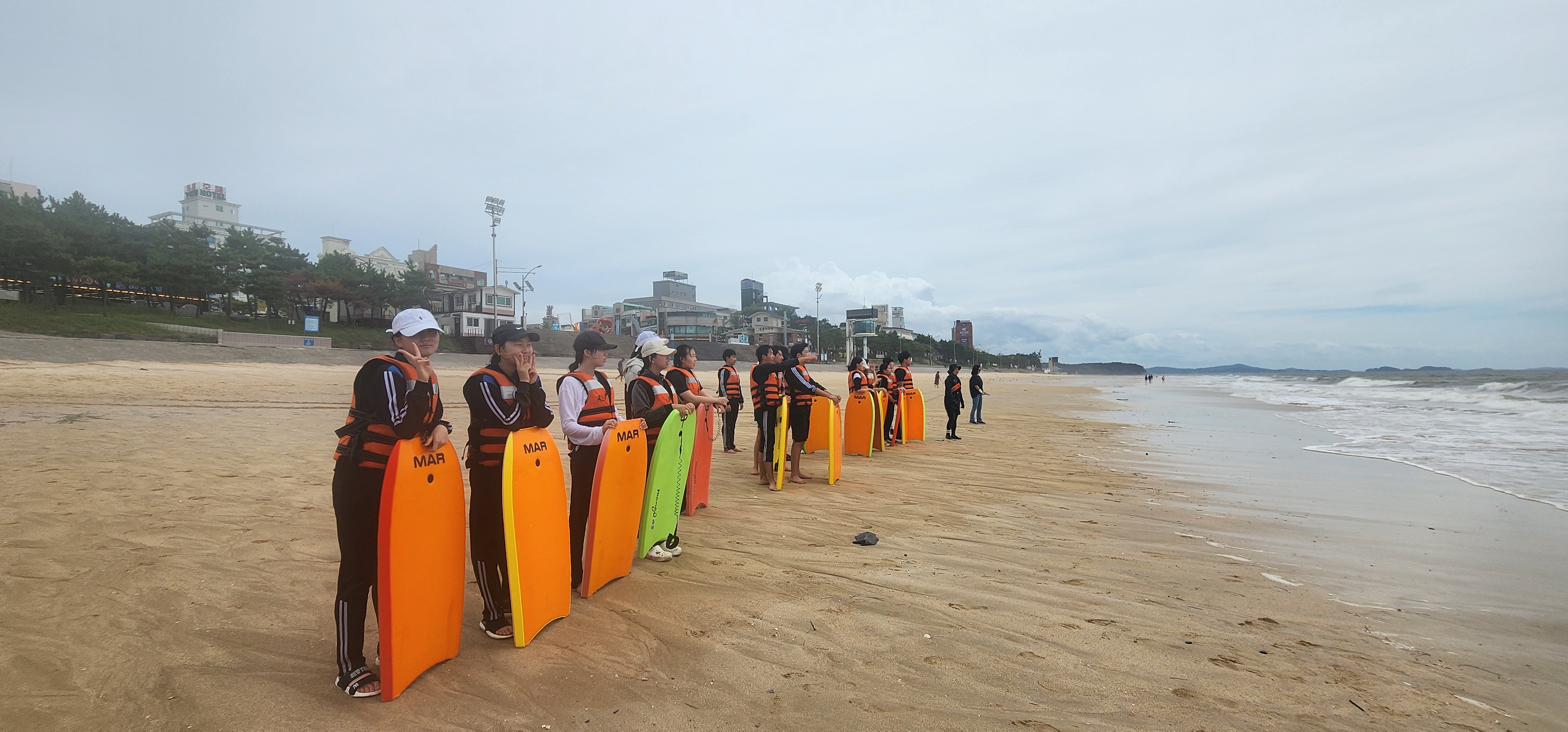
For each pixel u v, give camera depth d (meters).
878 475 8.87
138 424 11.20
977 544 5.41
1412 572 4.81
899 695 2.92
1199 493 7.73
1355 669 3.25
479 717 2.71
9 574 4.11
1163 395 38.88
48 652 3.15
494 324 64.50
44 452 8.14
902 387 12.98
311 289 53.66
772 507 6.76
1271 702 2.90
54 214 47.12
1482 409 21.47
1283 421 18.25
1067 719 2.74
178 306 49.62
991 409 25.80
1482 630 3.77
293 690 2.88
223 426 11.47
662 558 4.82
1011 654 3.35
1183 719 2.75
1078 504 7.05
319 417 13.54
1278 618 3.90
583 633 3.55
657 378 5.04
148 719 2.62
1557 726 2.74
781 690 2.96
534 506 3.48
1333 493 7.78
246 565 4.46
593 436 4.07
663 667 3.17
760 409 8.18
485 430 3.47
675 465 5.09
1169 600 4.17
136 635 3.37
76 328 36.34
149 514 5.54
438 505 3.09
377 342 54.06
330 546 4.93
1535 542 5.63
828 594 4.18
